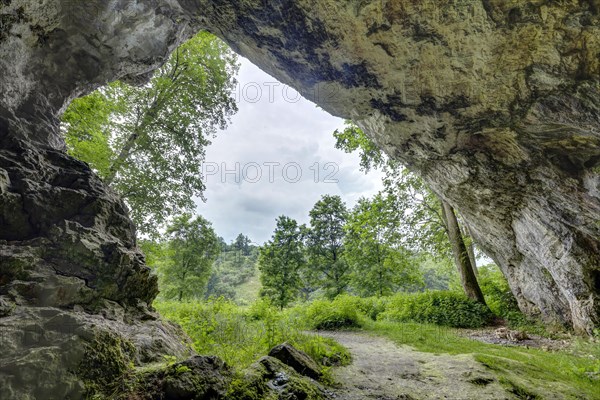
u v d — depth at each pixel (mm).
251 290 53812
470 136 6785
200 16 5926
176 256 27766
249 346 4902
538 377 5148
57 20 5074
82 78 5941
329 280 30578
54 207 3982
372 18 4848
